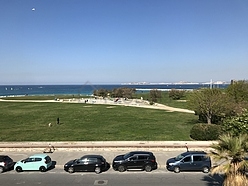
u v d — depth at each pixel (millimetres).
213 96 35844
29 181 20156
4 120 48688
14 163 24406
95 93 114625
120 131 37156
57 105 75562
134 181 19828
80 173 21953
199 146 27609
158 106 71938
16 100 94562
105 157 26047
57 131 37844
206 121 39844
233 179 12688
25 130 38938
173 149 27812
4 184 19562
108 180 20125
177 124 42500
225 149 13164
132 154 22969
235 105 35562
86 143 29906
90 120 47656
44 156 23109
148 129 38406
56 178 20781
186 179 20172
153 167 22438
